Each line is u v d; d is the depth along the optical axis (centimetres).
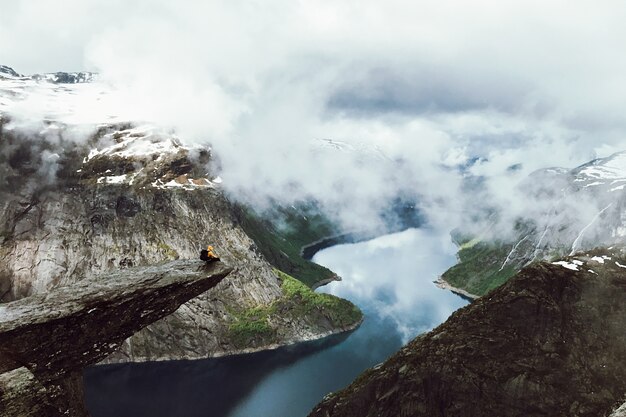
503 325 8438
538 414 7431
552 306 8188
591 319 7969
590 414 7125
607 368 7462
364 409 8856
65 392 2044
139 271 2344
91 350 2130
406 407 8319
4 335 1972
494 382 7881
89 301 2120
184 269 2338
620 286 8231
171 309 2267
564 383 7494
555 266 8631
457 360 8362
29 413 1789
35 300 2142
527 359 7906
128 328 2198
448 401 8125
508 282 8881
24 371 1872
